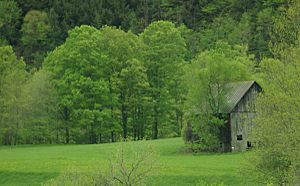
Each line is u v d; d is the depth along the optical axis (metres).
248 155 44.38
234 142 75.25
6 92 89.50
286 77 35.50
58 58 98.56
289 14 39.75
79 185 31.36
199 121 74.19
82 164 60.22
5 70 91.50
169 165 58.53
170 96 99.94
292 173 34.56
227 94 76.62
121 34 100.81
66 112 99.56
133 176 31.27
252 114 76.75
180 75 99.56
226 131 75.44
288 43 39.47
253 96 77.12
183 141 82.44
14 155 74.31
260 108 38.31
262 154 38.91
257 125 39.28
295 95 33.97
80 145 89.69
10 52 95.31
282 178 38.38
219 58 75.31
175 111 100.81
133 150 33.12
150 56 100.75
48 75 98.06
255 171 39.84
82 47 96.50
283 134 34.12
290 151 33.97
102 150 77.12
